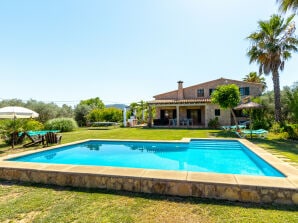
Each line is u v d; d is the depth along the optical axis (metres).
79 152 9.78
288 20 14.77
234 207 3.24
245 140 10.34
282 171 4.60
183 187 3.78
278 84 15.31
